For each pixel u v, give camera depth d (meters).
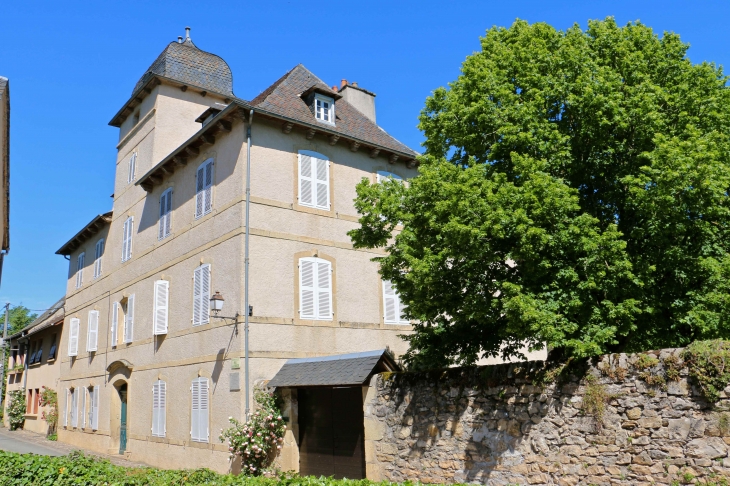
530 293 9.03
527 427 9.18
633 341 9.85
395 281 10.97
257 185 14.49
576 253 9.13
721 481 7.14
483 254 9.04
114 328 20.41
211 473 8.82
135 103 21.20
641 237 9.50
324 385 11.85
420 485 7.03
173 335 16.31
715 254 9.55
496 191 9.60
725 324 8.80
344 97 19.91
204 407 14.41
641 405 8.01
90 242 24.64
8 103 10.55
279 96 16.08
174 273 16.81
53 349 28.67
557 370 8.95
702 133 9.73
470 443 9.83
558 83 10.08
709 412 7.38
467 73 11.29
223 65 21.22
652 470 7.76
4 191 12.91
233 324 13.71
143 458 17.00
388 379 11.30
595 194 10.35
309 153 15.66
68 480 8.99
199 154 16.47
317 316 14.73
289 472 12.55
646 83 9.71
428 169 10.44
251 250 14.01
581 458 8.49
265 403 12.95
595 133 9.84
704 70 10.29
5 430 32.50
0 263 15.73
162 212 18.03
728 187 8.94
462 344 11.31
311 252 15.05
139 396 17.83
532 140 9.80
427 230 10.32
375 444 11.26
